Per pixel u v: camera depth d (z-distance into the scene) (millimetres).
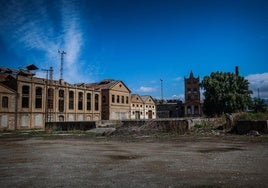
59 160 13016
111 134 31047
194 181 8117
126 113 69625
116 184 7973
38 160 13188
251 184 7645
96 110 63906
